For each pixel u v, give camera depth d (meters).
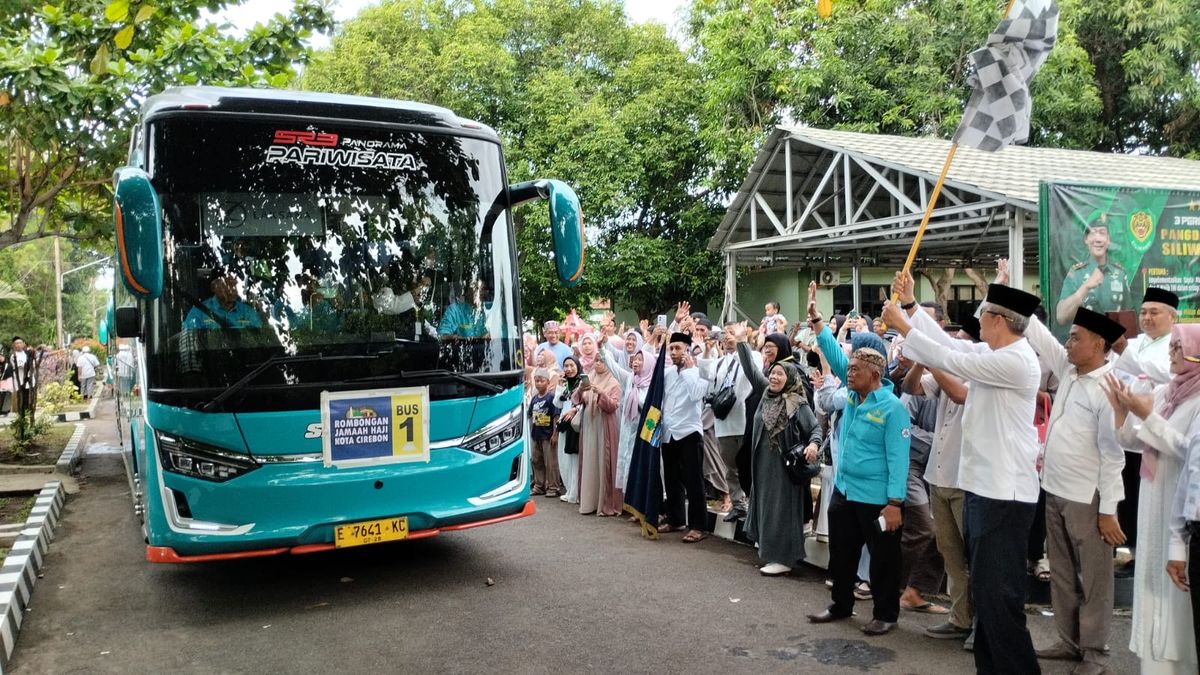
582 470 9.46
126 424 9.79
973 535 4.56
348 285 6.07
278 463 5.77
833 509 5.88
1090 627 4.89
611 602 6.30
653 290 20.72
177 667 5.22
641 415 8.29
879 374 5.60
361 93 21.19
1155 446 4.23
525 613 6.07
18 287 26.22
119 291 8.34
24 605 6.38
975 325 5.85
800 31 18.72
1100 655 4.89
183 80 10.75
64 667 5.27
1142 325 5.90
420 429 6.14
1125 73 18.94
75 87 10.06
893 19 18.12
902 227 12.12
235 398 5.68
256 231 5.91
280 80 11.40
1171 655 4.29
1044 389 6.10
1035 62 4.94
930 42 17.64
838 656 5.27
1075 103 17.78
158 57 10.70
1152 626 4.36
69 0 10.41
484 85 20.62
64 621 6.10
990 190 10.21
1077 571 5.08
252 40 11.55
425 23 22.73
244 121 5.98
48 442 15.22
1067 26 17.64
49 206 12.83
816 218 14.13
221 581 6.97
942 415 5.57
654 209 21.16
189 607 6.35
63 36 10.31
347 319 6.02
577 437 9.83
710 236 20.39
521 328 6.79
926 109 17.20
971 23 17.27
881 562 5.60
